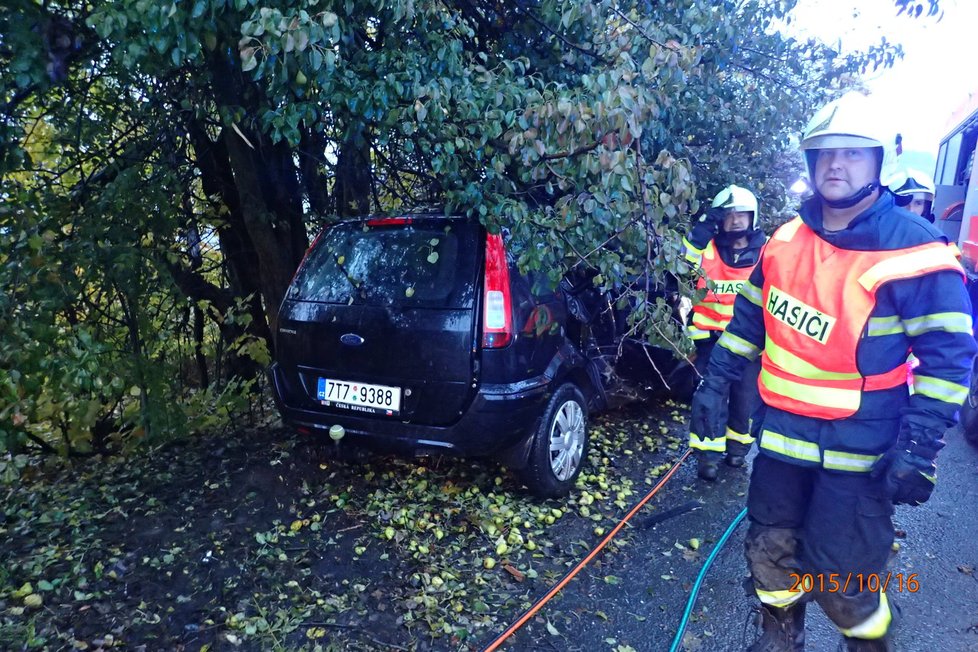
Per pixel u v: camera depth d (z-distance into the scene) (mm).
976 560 3379
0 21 2932
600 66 3738
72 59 3334
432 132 3385
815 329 1999
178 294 4164
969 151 7809
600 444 4801
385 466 4137
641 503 3875
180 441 4496
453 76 3412
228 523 3479
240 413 4957
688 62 3191
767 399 2191
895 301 1863
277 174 4922
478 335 3324
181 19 2756
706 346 4371
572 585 3070
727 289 4215
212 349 5012
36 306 3258
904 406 1964
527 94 3193
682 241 3037
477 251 3426
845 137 1876
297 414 3697
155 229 4066
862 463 1980
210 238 5062
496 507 3709
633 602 2963
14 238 3264
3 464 3229
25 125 3648
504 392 3328
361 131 3662
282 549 3252
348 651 2568
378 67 3379
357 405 3512
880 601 2131
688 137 4848
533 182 3518
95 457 4367
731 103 4711
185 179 4676
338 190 5262
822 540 2057
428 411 3355
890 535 2041
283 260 4965
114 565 3072
